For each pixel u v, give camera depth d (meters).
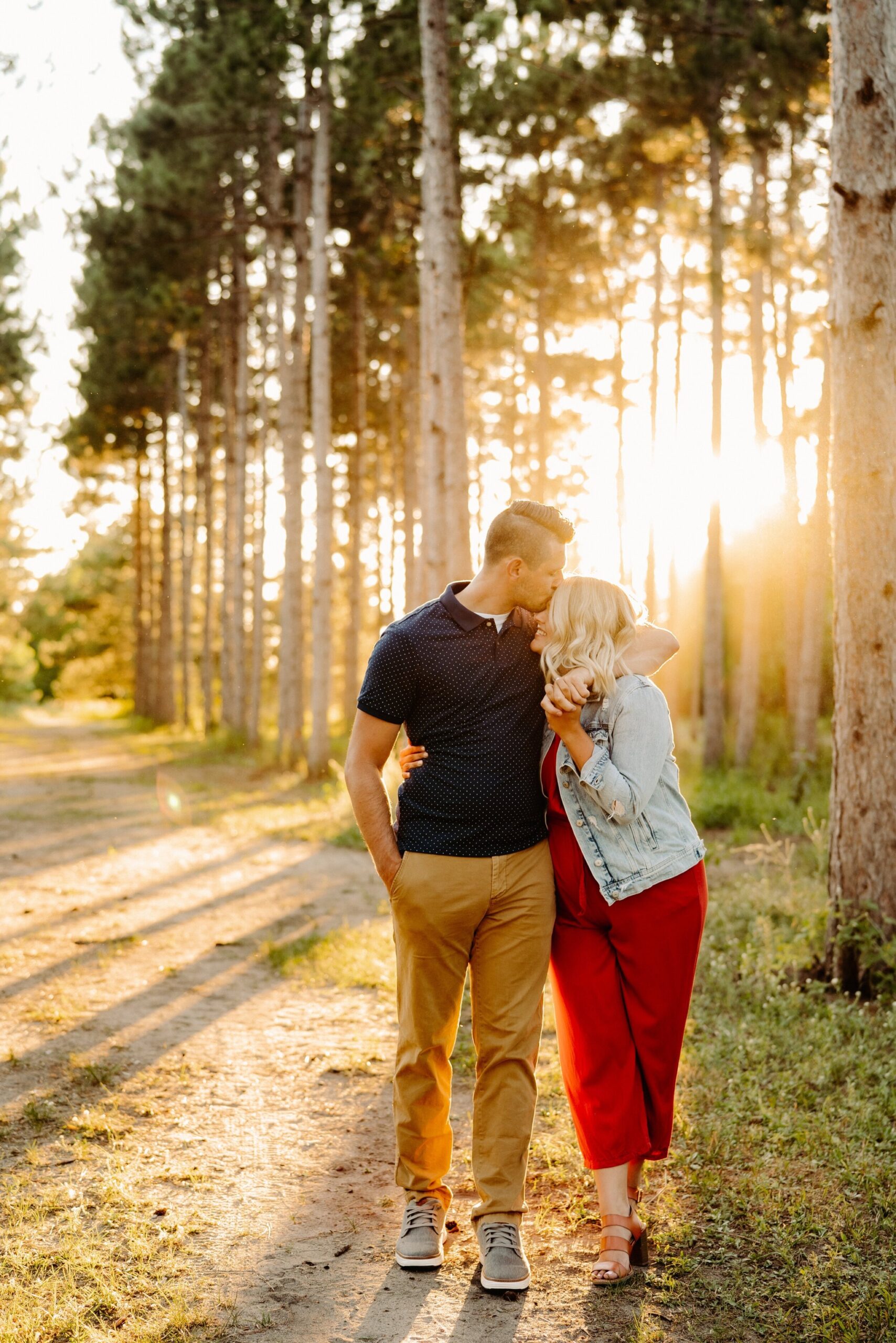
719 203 15.06
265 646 44.94
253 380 26.88
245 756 23.16
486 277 20.73
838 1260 2.87
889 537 5.24
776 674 22.12
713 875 8.94
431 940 2.87
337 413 27.20
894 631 5.25
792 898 6.96
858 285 5.16
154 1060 4.63
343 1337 2.55
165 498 33.91
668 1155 3.53
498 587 2.92
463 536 11.43
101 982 5.90
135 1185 3.41
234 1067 4.57
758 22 12.97
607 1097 2.88
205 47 17.64
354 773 2.91
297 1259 2.96
